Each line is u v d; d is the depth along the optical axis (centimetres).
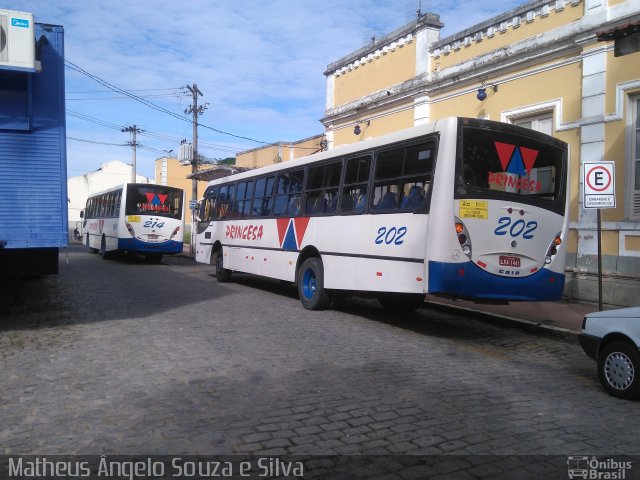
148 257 2569
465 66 1359
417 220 784
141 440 415
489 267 759
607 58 1043
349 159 975
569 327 876
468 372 631
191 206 2688
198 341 749
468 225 747
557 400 535
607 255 1055
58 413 471
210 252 1622
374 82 1723
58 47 775
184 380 568
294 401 507
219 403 499
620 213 1032
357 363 652
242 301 1158
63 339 754
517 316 966
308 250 1084
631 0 1005
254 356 672
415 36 1533
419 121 1498
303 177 1127
